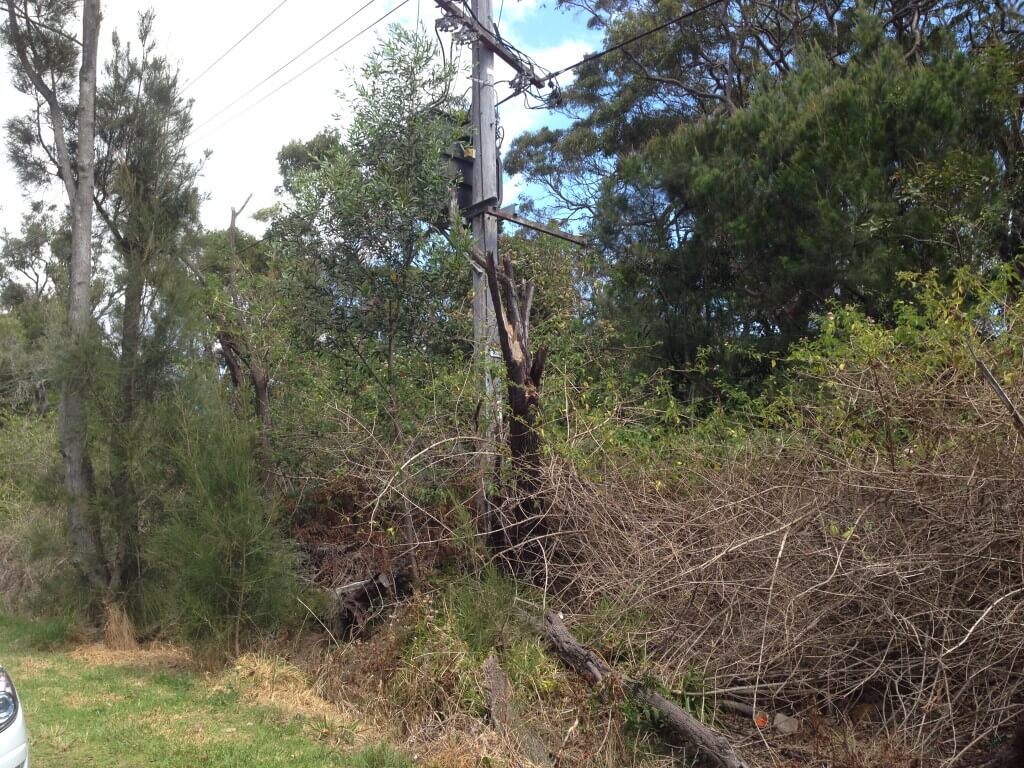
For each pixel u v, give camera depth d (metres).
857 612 6.00
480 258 8.46
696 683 6.19
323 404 9.55
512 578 7.61
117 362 10.04
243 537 8.38
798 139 12.73
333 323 9.44
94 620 10.09
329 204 9.33
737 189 12.95
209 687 7.76
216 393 9.77
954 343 6.84
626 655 6.63
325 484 9.59
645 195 14.46
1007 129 12.41
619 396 9.28
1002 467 5.76
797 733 5.80
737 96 23.48
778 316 12.70
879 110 12.20
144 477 9.84
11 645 9.90
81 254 10.77
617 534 7.06
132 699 7.43
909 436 6.75
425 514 8.38
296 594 8.61
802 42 21.06
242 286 11.66
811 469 6.72
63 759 5.98
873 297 11.12
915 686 5.64
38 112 11.66
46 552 10.16
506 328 7.98
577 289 14.15
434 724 6.32
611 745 5.78
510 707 6.14
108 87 11.05
